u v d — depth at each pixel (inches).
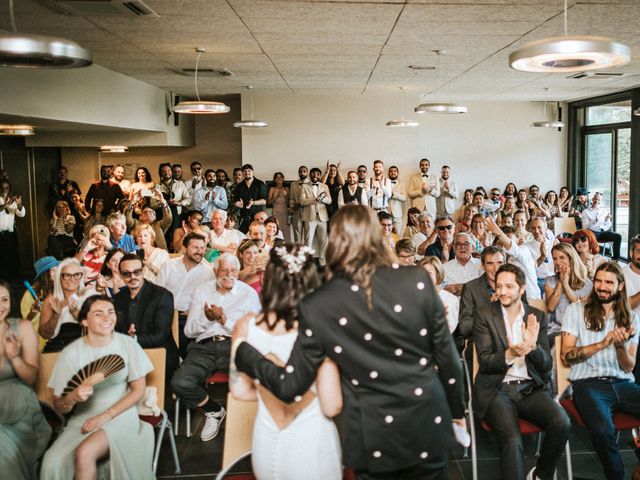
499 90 425.7
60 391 118.3
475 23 210.7
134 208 355.9
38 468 118.0
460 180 518.3
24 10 186.5
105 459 114.4
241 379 82.9
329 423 81.5
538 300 170.6
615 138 462.6
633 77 360.8
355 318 70.2
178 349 168.4
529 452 147.0
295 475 79.2
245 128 450.6
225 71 324.5
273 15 198.2
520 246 216.8
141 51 262.5
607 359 130.6
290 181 438.0
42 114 243.6
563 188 478.6
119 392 121.1
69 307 151.6
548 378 126.3
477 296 157.0
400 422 71.7
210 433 154.3
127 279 155.2
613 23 211.2
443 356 73.8
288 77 353.7
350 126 454.9
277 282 78.9
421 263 163.2
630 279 176.6
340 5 185.9
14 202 364.5
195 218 270.2
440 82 378.6
